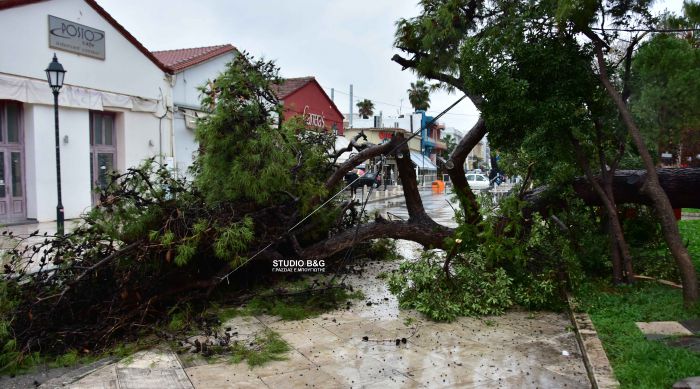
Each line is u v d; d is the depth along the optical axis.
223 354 5.14
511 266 7.09
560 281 6.70
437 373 4.64
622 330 5.38
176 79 18.91
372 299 7.20
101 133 16.73
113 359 5.05
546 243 7.11
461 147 8.27
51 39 14.44
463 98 7.61
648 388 3.96
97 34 15.81
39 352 4.95
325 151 8.86
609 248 7.88
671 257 7.91
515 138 6.93
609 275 7.65
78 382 4.50
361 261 9.75
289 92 25.08
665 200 6.11
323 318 6.32
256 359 4.93
